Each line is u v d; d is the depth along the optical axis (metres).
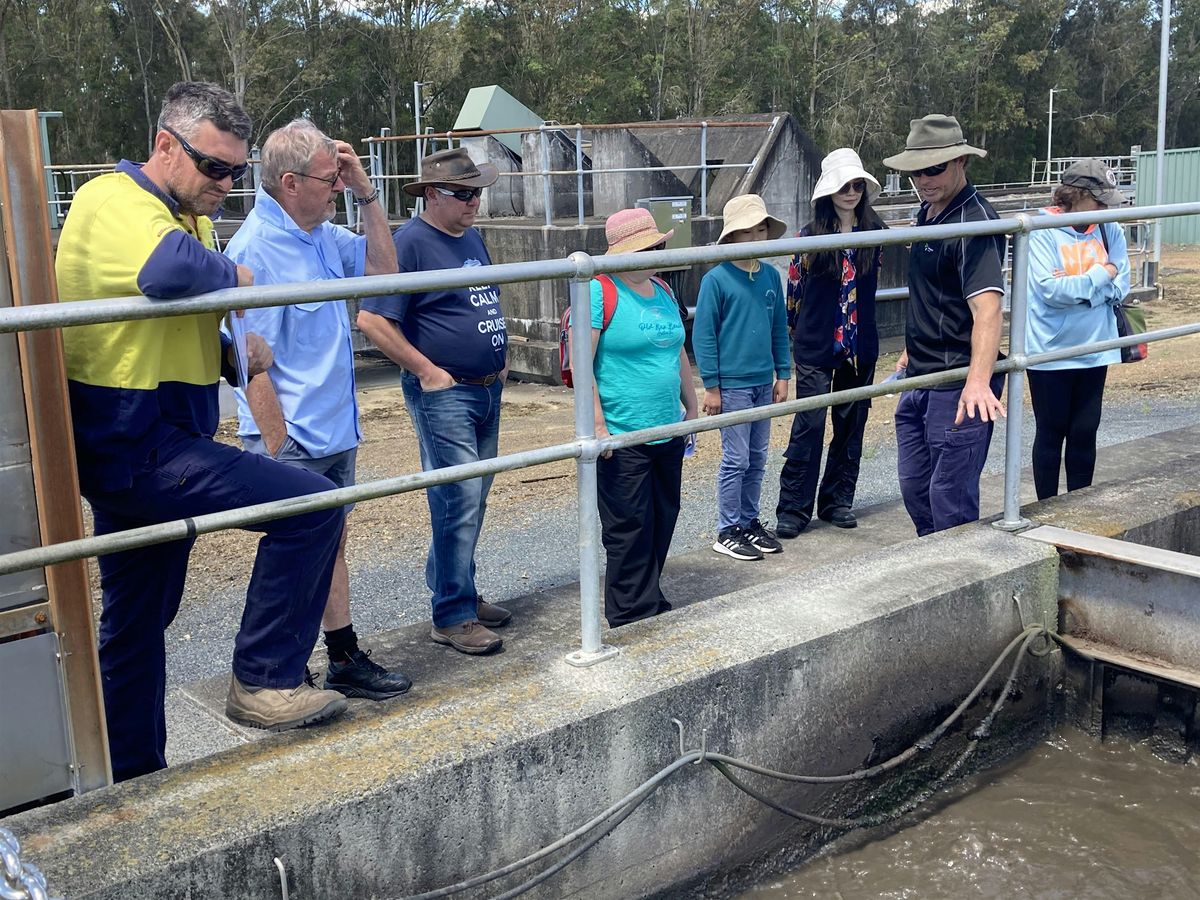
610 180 16.38
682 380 4.43
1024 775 3.96
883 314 15.66
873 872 3.40
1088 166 5.25
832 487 5.70
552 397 13.02
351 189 3.61
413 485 2.75
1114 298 5.28
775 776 3.17
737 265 5.01
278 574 2.74
